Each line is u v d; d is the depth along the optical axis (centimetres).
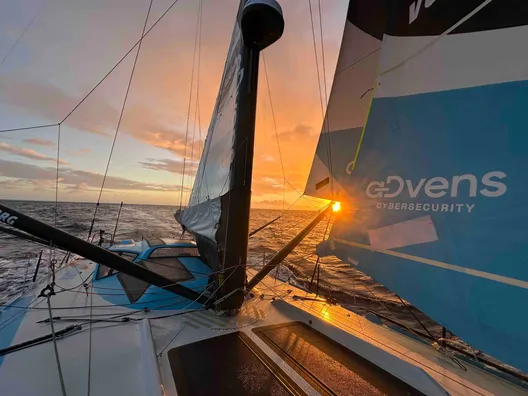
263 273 275
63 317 238
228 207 223
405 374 160
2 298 539
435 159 114
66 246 186
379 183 136
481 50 102
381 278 128
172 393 148
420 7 126
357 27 241
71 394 149
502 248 91
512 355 85
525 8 91
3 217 169
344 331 203
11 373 164
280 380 159
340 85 259
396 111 132
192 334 212
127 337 208
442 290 106
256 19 195
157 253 349
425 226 115
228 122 256
